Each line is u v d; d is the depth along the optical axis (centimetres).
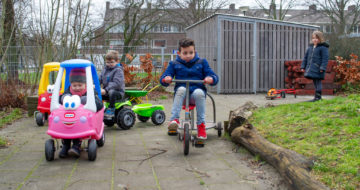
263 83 1304
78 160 417
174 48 1259
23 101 845
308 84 1155
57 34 1000
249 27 1261
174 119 460
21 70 942
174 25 2931
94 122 413
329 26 2170
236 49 1259
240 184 340
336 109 481
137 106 666
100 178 353
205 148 479
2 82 873
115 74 612
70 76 445
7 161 411
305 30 1324
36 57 950
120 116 605
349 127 397
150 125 664
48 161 412
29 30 996
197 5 2745
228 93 1265
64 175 361
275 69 1311
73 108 403
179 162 412
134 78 1227
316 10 2805
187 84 450
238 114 538
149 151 463
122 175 363
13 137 545
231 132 519
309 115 483
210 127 518
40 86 661
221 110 834
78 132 401
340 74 1154
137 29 2844
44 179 349
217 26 1229
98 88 483
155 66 1246
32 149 469
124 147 486
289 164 332
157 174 368
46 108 641
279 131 450
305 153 354
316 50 778
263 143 409
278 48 1308
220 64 1243
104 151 462
